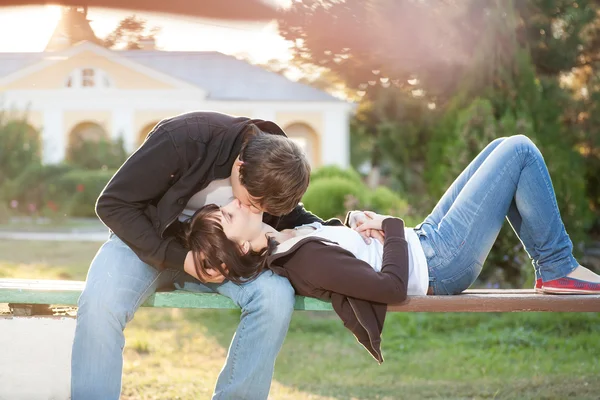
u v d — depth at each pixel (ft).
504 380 13.84
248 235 8.46
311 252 8.48
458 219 9.32
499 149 9.35
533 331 18.19
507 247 21.25
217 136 8.26
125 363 14.98
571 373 14.35
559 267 9.23
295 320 20.26
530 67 22.26
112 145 78.33
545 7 24.57
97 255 8.77
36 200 62.44
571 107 26.89
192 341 17.47
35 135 70.64
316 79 23.30
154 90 80.84
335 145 82.94
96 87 81.15
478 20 21.95
